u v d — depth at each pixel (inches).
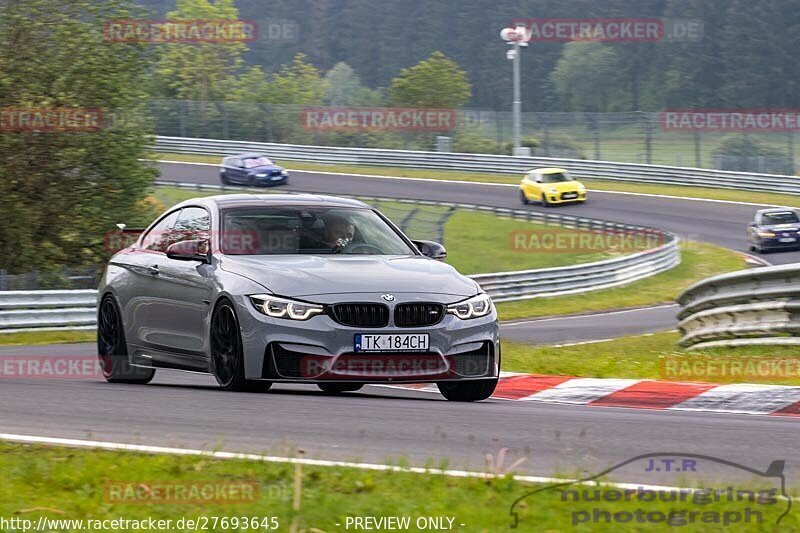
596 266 4281.5
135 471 697.0
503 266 4990.2
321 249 1127.6
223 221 1140.5
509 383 1328.7
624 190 7007.9
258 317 1019.3
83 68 3732.8
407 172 7716.5
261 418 911.0
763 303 1659.7
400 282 1048.8
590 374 1470.2
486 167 7637.8
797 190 6628.9
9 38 3725.4
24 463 728.3
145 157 3961.6
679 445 822.5
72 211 3732.8
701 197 6722.4
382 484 662.5
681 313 2085.4
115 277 1272.1
